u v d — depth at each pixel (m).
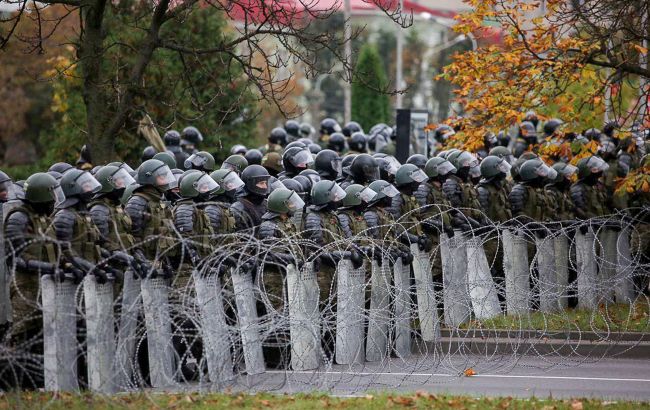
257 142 114.62
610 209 66.56
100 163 64.31
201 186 48.62
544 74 62.72
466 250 54.69
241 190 52.81
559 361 50.84
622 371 48.69
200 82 91.44
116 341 40.28
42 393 38.81
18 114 162.38
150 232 46.94
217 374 40.06
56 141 115.81
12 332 39.09
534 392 42.53
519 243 57.66
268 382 43.75
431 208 59.72
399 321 50.03
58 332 39.38
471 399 39.03
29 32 141.38
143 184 47.41
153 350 41.66
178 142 83.19
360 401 38.50
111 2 71.75
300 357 46.59
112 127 64.50
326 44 63.44
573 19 61.44
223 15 102.56
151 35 63.78
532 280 58.34
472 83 65.06
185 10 66.50
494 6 65.31
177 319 43.34
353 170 58.59
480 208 62.56
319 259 48.62
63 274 39.84
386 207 55.25
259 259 48.09
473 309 53.84
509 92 63.84
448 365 49.12
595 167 64.94
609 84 61.59
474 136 65.06
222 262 43.59
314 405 37.56
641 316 56.16
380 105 139.50
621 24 59.53
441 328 54.12
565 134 65.19
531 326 52.28
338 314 48.22
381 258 51.16
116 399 37.78
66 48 126.00
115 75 69.12
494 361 50.72
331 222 51.97
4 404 36.84
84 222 43.59
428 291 52.41
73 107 110.69
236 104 65.06
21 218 42.00
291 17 63.06
